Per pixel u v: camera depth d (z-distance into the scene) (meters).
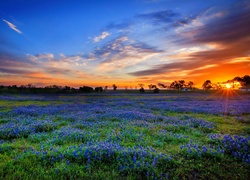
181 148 7.52
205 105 28.03
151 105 27.80
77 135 9.43
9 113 17.83
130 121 13.86
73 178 5.05
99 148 6.73
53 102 34.12
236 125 13.54
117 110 20.48
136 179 5.09
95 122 13.78
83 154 6.30
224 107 25.02
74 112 19.12
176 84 160.25
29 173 5.25
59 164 5.77
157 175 5.15
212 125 13.16
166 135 9.80
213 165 6.03
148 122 13.66
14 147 7.53
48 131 11.06
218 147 7.65
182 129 11.84
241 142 7.81
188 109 22.75
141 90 100.19
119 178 5.06
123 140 8.66
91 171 5.45
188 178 5.23
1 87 73.56
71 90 88.81
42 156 6.22
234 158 6.50
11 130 10.27
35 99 41.03
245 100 39.62
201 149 7.15
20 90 73.75
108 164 5.91
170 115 18.39
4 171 5.29
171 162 6.02
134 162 5.81
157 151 7.05
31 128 11.00
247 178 5.25
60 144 8.35
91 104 29.31
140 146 7.72
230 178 5.26
